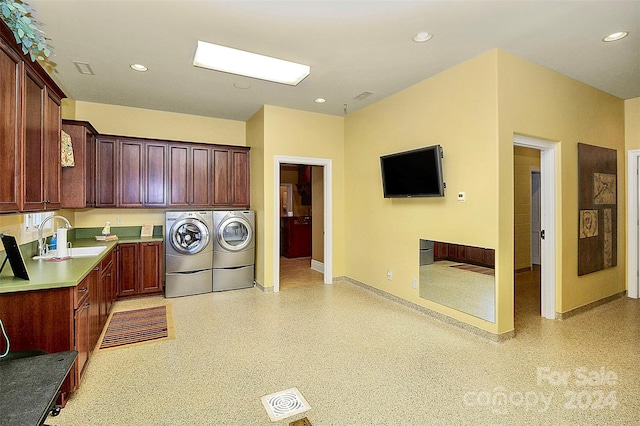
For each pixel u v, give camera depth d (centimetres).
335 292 477
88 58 322
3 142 186
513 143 320
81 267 258
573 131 371
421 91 380
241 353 286
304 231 823
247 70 345
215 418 200
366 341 310
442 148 353
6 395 108
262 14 246
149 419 199
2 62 184
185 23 260
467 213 328
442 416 202
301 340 312
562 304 365
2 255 256
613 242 429
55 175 270
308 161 507
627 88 398
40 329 213
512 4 233
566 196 366
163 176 479
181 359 275
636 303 423
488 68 304
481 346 298
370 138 470
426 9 240
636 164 436
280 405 213
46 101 249
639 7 236
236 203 529
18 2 227
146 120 495
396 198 418
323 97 437
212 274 481
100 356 279
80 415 203
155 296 461
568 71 348
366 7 238
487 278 310
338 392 228
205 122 537
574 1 229
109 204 448
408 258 406
